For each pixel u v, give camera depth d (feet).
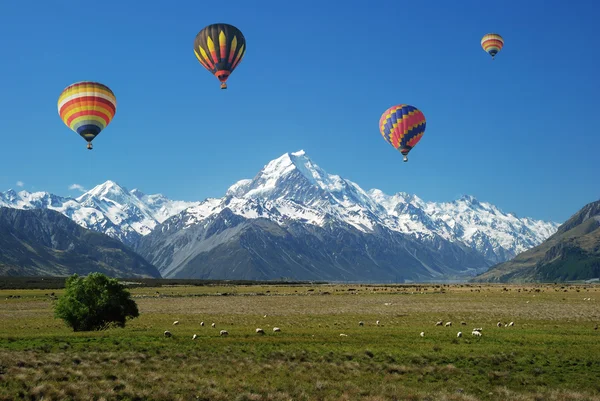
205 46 389.80
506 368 171.32
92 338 212.84
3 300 568.82
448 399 138.51
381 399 137.49
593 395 145.69
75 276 263.49
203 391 140.15
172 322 295.69
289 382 150.92
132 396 135.03
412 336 220.84
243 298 587.27
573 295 570.05
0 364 158.51
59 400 131.13
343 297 580.71
